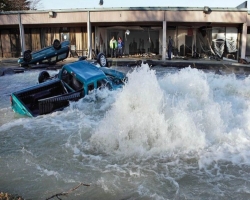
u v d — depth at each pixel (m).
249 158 4.90
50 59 19.12
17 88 11.84
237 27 22.41
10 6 37.06
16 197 3.38
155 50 24.41
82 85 8.20
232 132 5.81
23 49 22.78
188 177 4.38
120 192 3.99
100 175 4.45
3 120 7.16
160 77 13.13
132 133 5.58
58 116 7.20
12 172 4.59
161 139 5.48
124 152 5.20
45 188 4.11
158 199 3.82
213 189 4.06
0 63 20.47
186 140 5.44
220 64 18.34
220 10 20.75
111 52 23.00
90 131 6.18
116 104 6.05
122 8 20.98
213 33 22.92
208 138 5.58
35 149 5.45
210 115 6.01
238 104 7.55
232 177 4.37
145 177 4.38
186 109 6.15
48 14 21.89
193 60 20.86
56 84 8.65
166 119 5.73
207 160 4.86
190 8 20.70
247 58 21.86
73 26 23.66
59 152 5.30
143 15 21.03
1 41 24.80
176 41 23.94
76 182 4.25
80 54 23.92
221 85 8.98
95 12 21.36
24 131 6.32
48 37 24.19
